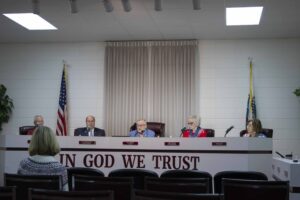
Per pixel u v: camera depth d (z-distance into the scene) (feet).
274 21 23.98
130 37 28.53
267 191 9.02
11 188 7.78
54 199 7.37
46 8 22.00
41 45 30.58
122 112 29.01
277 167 14.96
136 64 29.22
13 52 30.73
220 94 28.45
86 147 17.11
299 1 20.30
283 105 27.96
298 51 28.07
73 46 30.30
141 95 28.94
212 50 28.84
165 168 16.78
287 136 27.73
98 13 22.90
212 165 16.62
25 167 10.06
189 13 22.59
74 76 30.07
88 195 7.27
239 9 21.71
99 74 29.84
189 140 16.76
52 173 10.00
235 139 16.65
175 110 28.50
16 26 25.85
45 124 29.96
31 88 30.35
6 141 17.52
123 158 16.96
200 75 28.73
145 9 22.02
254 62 28.40
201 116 28.43
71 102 29.89
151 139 16.88
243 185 9.13
